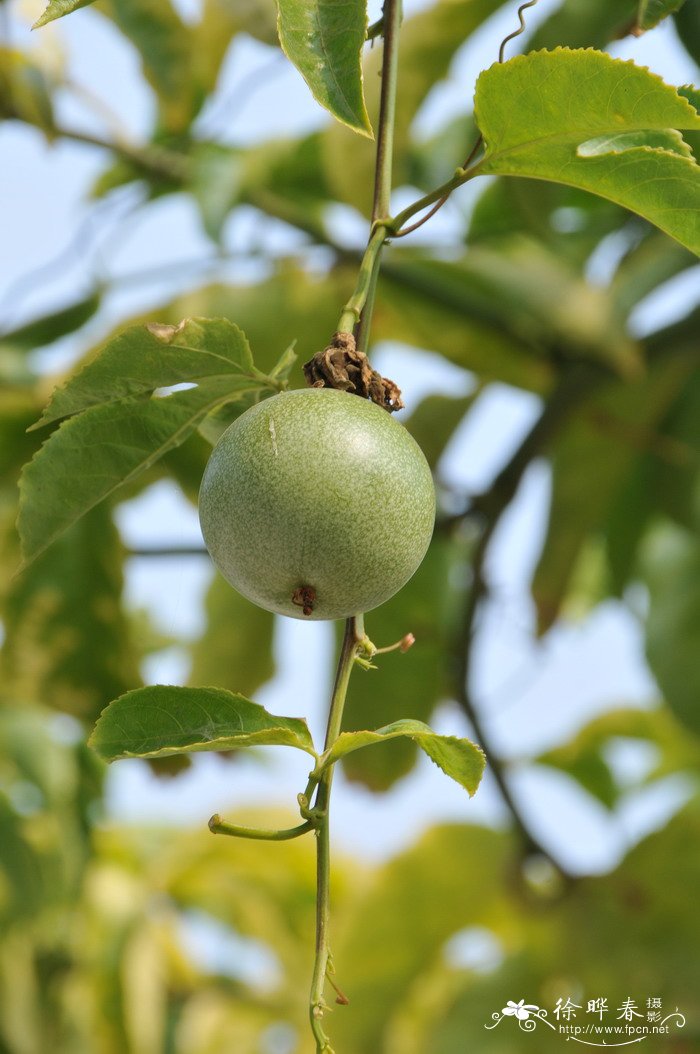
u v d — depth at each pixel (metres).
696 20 1.26
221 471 0.95
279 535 0.94
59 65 1.49
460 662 1.56
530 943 1.63
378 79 1.33
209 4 1.39
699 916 1.58
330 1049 0.92
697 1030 1.52
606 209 1.54
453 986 1.65
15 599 1.45
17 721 1.63
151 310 1.47
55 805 1.61
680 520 1.58
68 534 1.46
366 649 0.96
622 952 1.58
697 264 1.43
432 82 1.34
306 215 1.52
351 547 0.94
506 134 0.96
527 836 1.64
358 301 0.97
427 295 1.51
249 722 0.94
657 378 1.53
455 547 1.63
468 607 1.53
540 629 1.58
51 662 1.46
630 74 0.94
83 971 1.64
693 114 0.95
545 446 1.48
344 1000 0.93
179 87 1.43
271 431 0.94
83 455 0.99
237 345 0.97
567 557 1.59
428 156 1.55
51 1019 1.59
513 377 1.56
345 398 0.95
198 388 0.98
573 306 1.46
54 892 1.60
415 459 0.95
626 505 1.64
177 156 1.53
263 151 1.48
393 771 1.58
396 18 0.99
